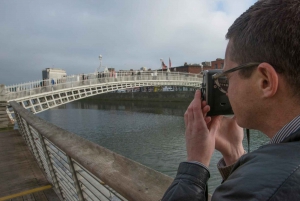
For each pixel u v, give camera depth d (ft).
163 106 165.48
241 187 1.49
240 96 2.11
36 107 59.06
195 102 2.71
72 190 7.93
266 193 1.38
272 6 1.89
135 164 3.86
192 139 2.55
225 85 2.57
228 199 1.53
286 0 1.84
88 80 71.15
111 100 239.30
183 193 2.14
